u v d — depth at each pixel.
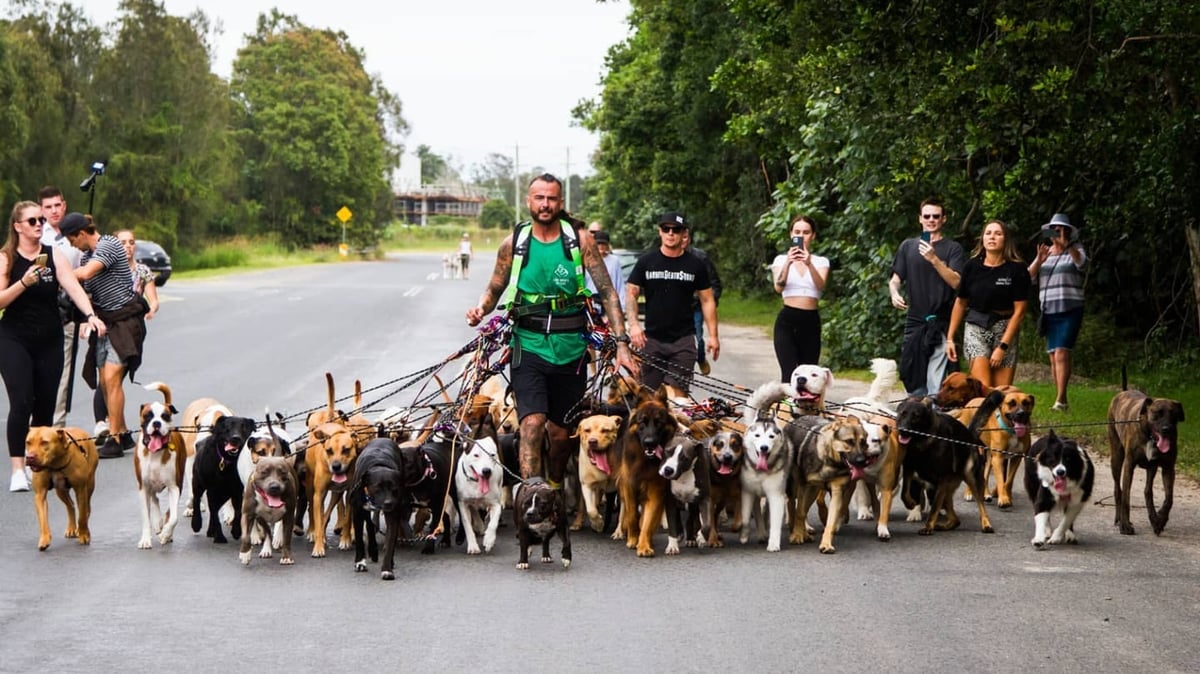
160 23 63.09
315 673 5.98
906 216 18.42
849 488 9.05
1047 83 13.73
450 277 52.06
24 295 10.52
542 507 8.03
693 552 8.78
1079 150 14.21
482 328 9.60
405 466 8.31
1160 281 19.91
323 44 95.69
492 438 9.83
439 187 162.12
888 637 6.57
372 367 19.45
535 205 9.06
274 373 18.59
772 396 9.95
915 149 16.78
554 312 9.09
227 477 8.86
